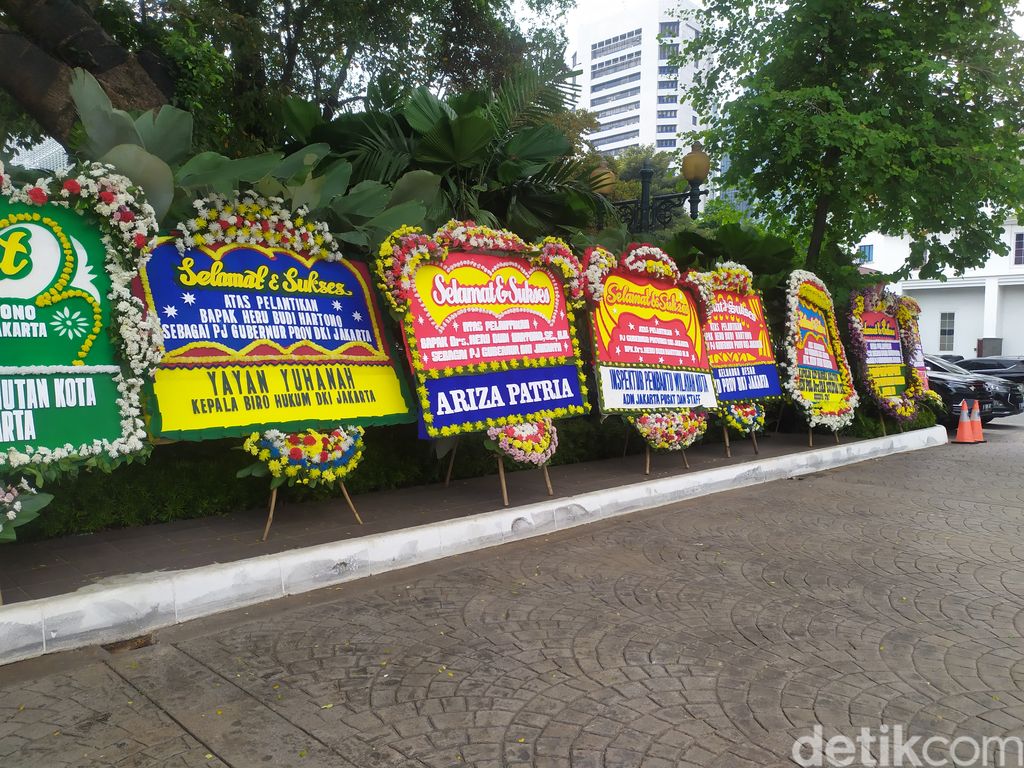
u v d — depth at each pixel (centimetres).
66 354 475
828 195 1346
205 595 480
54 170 501
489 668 405
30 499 452
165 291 555
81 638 427
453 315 709
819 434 1320
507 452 710
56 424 466
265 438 575
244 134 1189
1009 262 3397
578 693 376
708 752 322
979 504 829
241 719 347
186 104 948
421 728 341
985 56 1237
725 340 1035
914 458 1187
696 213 1209
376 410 655
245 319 595
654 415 881
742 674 400
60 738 328
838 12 1254
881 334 1317
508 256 762
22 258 462
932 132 1248
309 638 444
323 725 342
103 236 493
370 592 528
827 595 528
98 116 539
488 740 331
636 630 460
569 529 714
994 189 1252
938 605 509
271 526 626
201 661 411
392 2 1350
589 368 914
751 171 1373
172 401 541
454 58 1571
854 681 393
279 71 1332
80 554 536
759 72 1342
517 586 542
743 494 887
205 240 573
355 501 730
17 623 406
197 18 1035
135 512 617
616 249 1039
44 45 873
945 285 3588
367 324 677
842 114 1165
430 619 476
